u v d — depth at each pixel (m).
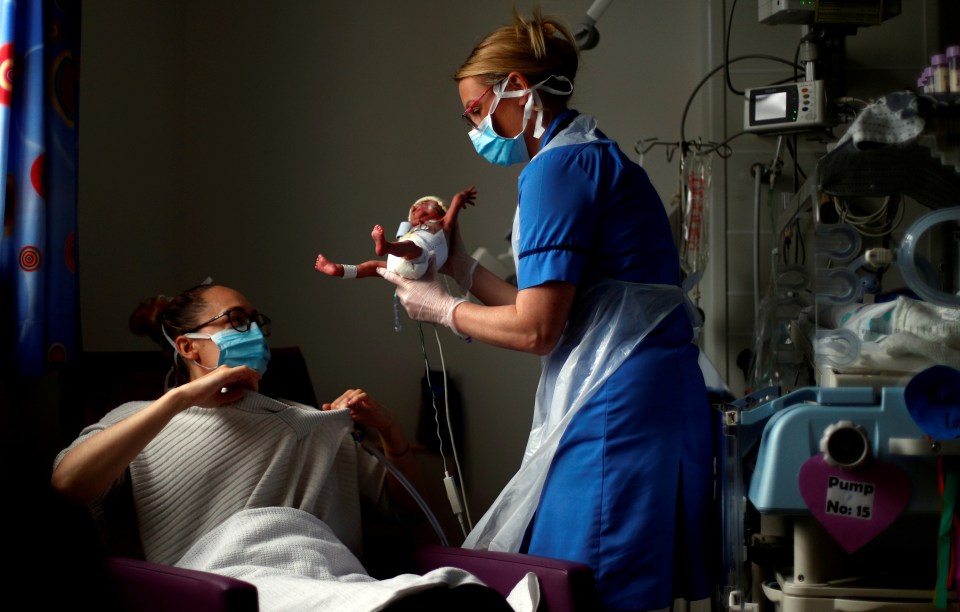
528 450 1.74
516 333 1.61
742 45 2.85
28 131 1.94
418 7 2.97
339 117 2.97
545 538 1.65
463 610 1.39
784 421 1.58
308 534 1.63
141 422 1.56
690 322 1.78
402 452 1.96
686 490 1.67
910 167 1.76
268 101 2.98
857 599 1.57
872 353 1.60
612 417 1.62
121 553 1.71
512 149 1.79
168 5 2.86
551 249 1.59
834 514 1.55
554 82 1.73
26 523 1.64
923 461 1.54
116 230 2.57
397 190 2.96
